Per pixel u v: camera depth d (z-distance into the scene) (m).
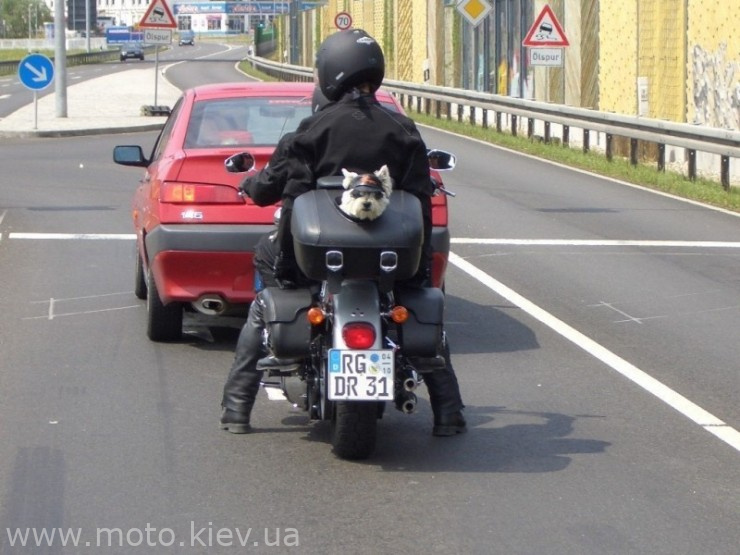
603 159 30.41
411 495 7.84
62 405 9.84
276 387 9.33
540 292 14.71
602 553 6.89
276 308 8.30
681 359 11.58
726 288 15.02
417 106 49.78
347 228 7.94
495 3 47.16
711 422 9.57
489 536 7.13
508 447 8.91
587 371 11.13
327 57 8.51
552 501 7.74
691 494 7.91
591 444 8.98
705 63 29.48
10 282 15.02
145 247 11.81
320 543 7.01
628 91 34.44
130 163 13.01
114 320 12.95
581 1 37.88
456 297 14.41
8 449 8.70
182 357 11.47
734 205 22.91
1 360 11.27
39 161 30.95
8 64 101.12
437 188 10.27
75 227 19.55
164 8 45.34
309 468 8.36
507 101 38.09
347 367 7.85
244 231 10.99
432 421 9.64
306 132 8.38
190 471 8.27
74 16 197.88
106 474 8.18
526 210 21.97
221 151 11.24
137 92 65.88
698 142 25.33
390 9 67.25
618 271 16.09
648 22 32.88
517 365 11.33
